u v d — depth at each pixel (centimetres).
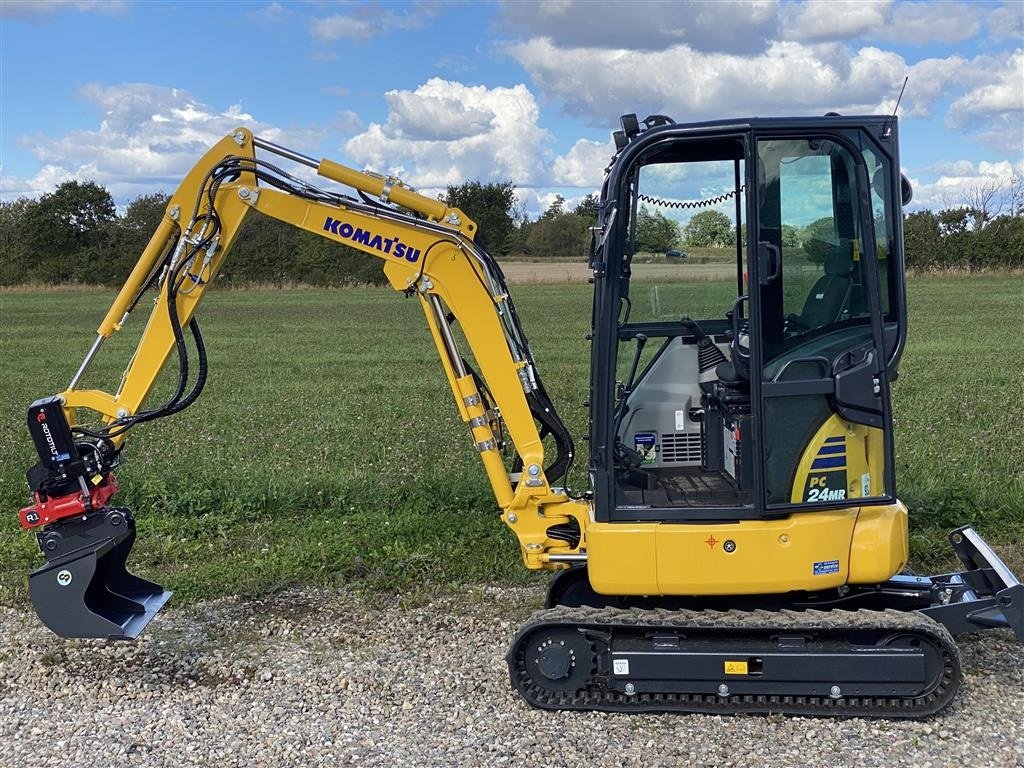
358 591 672
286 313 3572
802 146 470
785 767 437
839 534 480
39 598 536
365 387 1602
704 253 521
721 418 529
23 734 481
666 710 493
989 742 454
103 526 544
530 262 4300
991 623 492
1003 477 834
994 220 4728
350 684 529
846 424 482
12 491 896
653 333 537
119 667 561
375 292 4903
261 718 493
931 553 694
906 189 506
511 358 549
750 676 485
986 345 1975
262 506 845
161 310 562
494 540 746
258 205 554
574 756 450
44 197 6881
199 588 677
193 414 1326
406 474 926
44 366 2098
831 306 481
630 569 485
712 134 464
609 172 492
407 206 547
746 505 485
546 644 499
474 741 466
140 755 458
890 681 476
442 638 589
